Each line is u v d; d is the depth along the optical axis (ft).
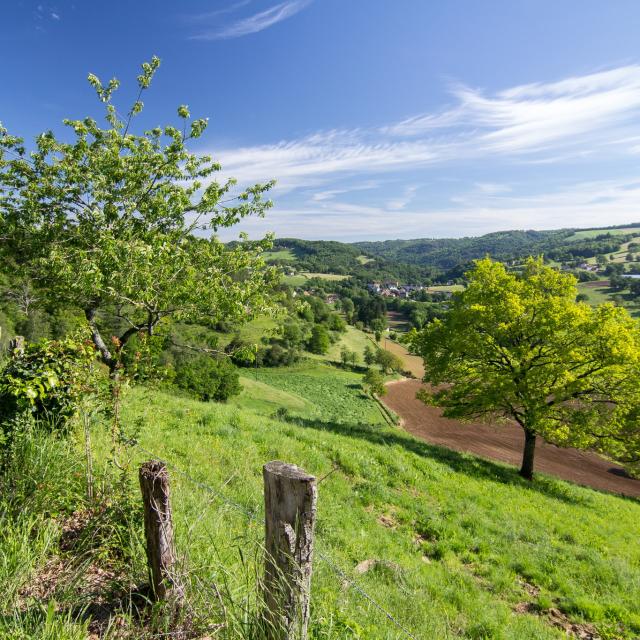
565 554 36.68
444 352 73.97
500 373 68.54
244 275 44.62
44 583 12.35
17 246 37.91
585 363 63.87
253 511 24.50
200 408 47.37
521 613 27.14
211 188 42.73
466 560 32.35
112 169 37.81
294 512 9.36
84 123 39.37
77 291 34.94
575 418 65.41
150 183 39.58
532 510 46.50
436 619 21.57
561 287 69.00
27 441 16.33
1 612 10.48
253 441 40.37
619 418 65.67
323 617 13.26
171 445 32.40
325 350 339.36
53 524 14.64
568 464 137.69
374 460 45.98
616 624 27.09
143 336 20.26
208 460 31.86
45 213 37.58
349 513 33.27
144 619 11.52
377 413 207.31
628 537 46.26
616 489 116.37
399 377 301.22
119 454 19.06
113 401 18.90
